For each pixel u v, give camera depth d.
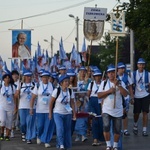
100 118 13.14
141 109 15.34
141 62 15.19
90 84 13.77
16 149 12.80
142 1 22.91
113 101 11.19
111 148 11.68
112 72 11.29
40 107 13.16
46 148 12.95
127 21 23.64
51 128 13.11
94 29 16.94
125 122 15.22
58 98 11.64
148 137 14.84
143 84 15.20
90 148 12.77
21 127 14.43
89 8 16.77
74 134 15.98
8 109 14.48
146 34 22.70
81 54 21.19
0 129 14.66
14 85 14.59
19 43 17.86
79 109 13.52
